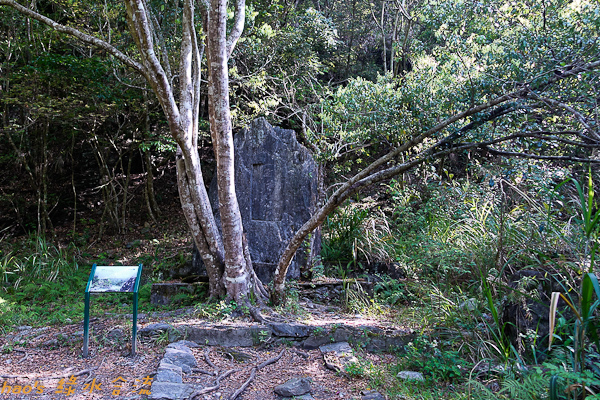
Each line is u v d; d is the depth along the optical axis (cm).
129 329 423
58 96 829
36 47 824
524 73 329
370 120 434
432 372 345
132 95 838
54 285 620
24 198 1026
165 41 704
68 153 1078
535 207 507
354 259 579
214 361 384
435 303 440
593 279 239
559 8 342
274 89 771
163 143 805
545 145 353
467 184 599
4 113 864
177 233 905
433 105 394
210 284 496
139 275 399
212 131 470
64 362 379
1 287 610
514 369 320
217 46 420
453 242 545
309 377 357
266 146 586
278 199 581
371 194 851
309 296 538
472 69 370
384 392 325
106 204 923
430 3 392
